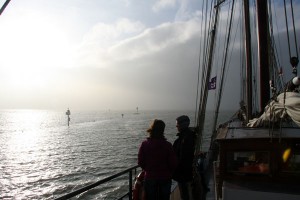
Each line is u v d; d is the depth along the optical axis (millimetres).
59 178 37656
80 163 46938
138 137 83750
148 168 5816
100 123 156750
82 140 78562
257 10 9875
